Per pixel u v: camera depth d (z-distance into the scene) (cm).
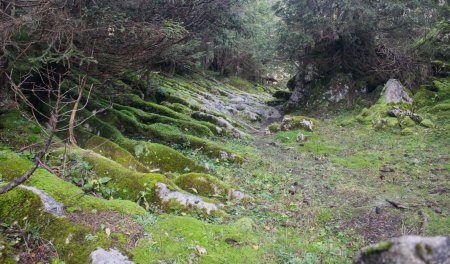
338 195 719
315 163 973
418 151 998
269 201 681
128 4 836
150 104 1391
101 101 1162
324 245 496
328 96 1831
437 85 1546
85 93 1051
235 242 464
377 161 939
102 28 726
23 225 420
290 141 1260
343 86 1811
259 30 2022
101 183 581
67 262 387
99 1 746
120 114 1063
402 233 538
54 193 480
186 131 1222
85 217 451
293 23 1705
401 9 1498
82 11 718
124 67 1023
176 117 1369
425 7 1516
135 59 974
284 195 713
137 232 442
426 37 1688
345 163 948
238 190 678
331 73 1923
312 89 1966
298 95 2028
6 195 439
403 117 1295
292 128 1430
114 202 500
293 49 1811
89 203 482
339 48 1888
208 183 672
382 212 624
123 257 393
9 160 537
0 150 583
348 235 548
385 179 803
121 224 451
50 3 629
